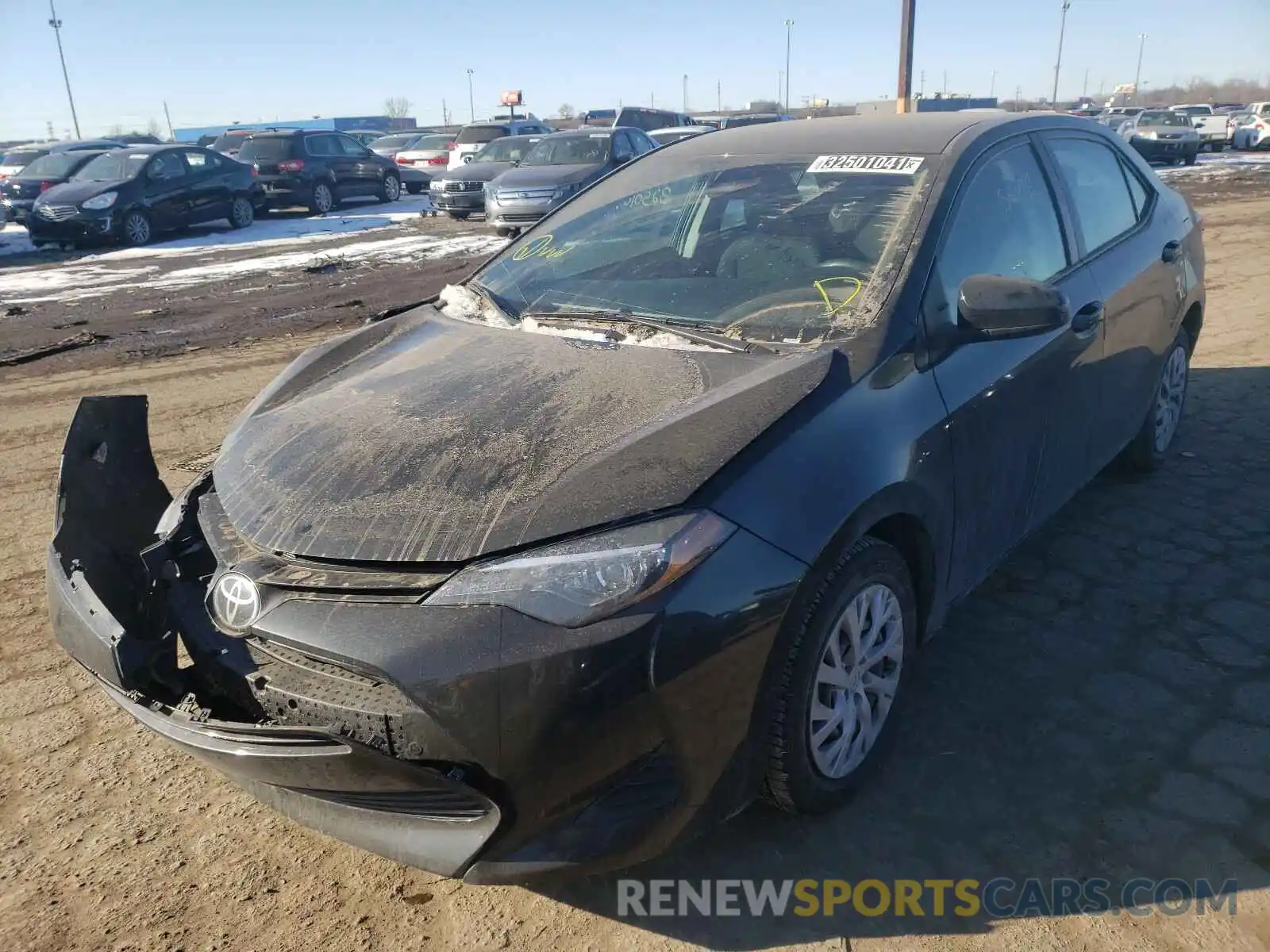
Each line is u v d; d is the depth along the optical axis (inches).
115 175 601.9
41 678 129.0
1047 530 162.9
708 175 138.9
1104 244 151.0
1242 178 855.1
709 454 86.2
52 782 108.8
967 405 108.3
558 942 87.0
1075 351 132.5
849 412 95.1
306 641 80.6
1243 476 180.5
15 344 330.3
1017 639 131.2
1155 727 112.2
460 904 91.4
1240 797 101.1
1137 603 138.7
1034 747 109.7
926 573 107.5
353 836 83.4
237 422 115.7
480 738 76.2
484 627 76.9
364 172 816.9
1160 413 179.3
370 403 104.3
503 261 143.3
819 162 132.3
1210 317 310.0
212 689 88.3
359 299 397.7
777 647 85.0
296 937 87.7
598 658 76.2
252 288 434.3
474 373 107.6
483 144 877.8
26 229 685.9
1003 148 133.0
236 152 762.2
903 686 107.0
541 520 81.4
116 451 110.3
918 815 100.6
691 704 80.2
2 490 195.2
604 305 122.7
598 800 80.0
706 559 80.7
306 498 90.7
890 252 112.6
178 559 98.4
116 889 93.4
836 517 88.4
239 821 102.8
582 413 95.5
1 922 89.6
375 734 77.9
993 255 123.0
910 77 497.7
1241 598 138.6
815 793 95.9
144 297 419.2
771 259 119.6
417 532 83.4
